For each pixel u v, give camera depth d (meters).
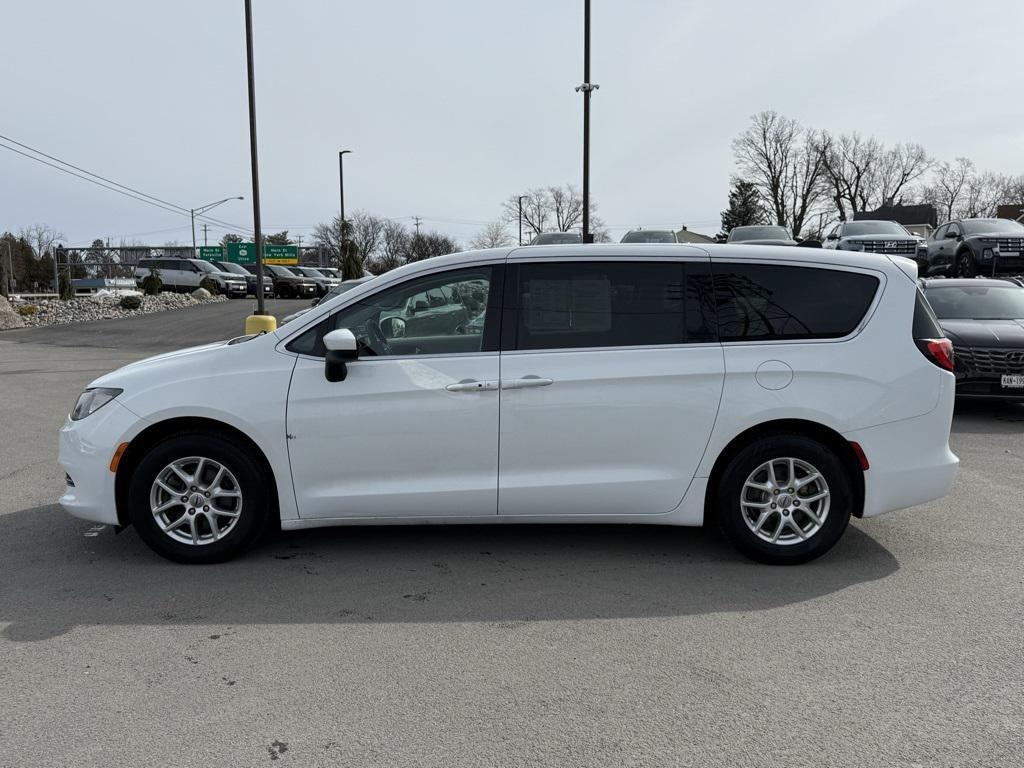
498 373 4.53
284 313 30.19
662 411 4.54
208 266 41.47
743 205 81.81
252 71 18.94
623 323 4.61
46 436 8.62
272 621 3.93
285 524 4.64
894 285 4.69
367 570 4.61
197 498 4.65
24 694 3.22
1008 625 3.86
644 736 2.91
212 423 4.63
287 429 4.53
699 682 3.31
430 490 4.58
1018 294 10.87
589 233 17.45
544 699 3.18
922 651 3.58
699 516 4.66
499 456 4.57
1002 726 2.97
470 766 2.73
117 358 17.69
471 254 4.70
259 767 2.73
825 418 4.54
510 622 3.91
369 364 4.55
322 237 90.62
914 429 4.62
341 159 38.78
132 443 4.59
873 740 2.88
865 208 81.12
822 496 4.60
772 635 3.75
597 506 4.64
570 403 4.53
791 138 79.00
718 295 4.64
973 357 9.16
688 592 4.28
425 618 3.96
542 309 4.62
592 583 4.41
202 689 3.26
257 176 19.53
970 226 21.47
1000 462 7.26
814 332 4.61
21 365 16.11
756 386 4.54
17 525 5.46
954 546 5.01
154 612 4.03
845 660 3.50
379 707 3.12
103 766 2.74
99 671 3.42
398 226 91.81
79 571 4.60
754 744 2.86
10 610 4.06
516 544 5.06
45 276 94.75
